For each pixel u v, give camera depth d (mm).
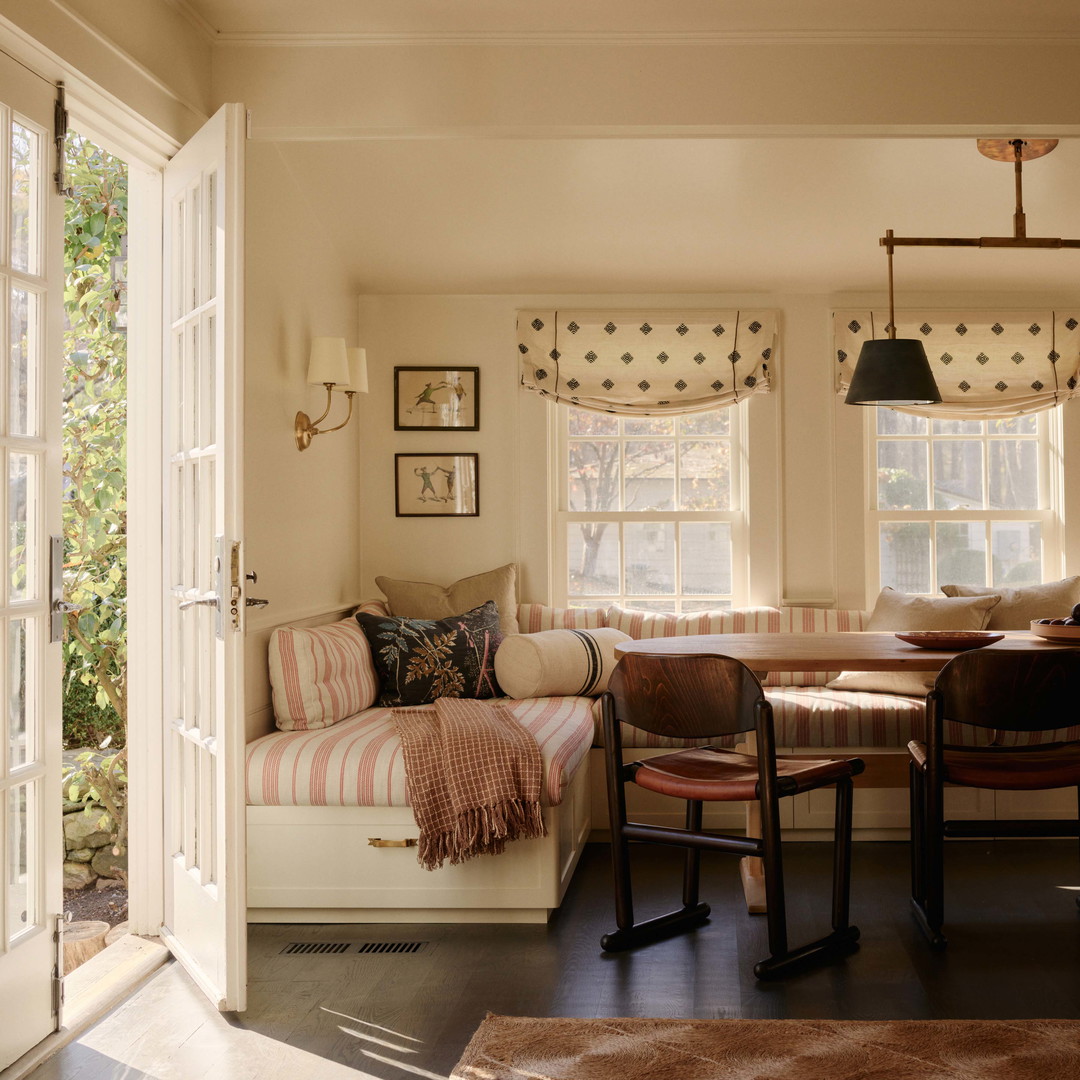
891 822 4281
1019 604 4820
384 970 2957
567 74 3424
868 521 5336
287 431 4113
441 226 4676
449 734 3305
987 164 4191
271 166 3928
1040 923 3275
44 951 2541
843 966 2934
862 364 3842
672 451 5367
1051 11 3285
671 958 3012
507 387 5250
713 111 3404
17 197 2547
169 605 3193
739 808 4414
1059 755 3258
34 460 2584
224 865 2662
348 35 3424
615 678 3125
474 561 5242
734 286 5191
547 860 3318
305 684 3777
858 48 3400
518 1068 2326
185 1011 2695
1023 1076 2252
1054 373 5199
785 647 3568
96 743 4711
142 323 3262
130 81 2932
